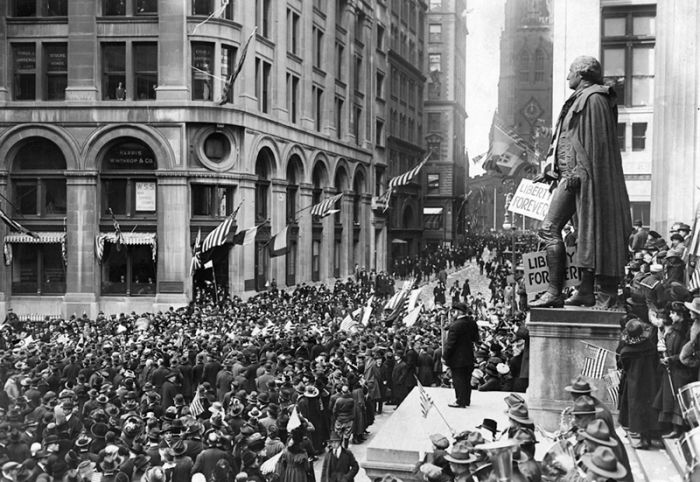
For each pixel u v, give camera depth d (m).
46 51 43.19
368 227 71.50
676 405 8.21
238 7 43.81
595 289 10.41
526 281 10.66
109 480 9.88
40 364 18.67
